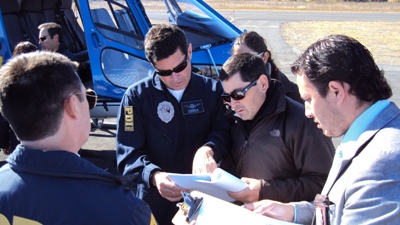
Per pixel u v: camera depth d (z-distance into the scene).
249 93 1.71
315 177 1.73
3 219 1.04
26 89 1.03
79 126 1.14
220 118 2.10
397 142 1.03
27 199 1.03
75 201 1.02
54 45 4.37
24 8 4.75
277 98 1.73
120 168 2.02
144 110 2.04
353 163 1.11
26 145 1.10
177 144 2.07
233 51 2.59
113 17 4.13
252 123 1.83
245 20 20.66
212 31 4.18
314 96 1.20
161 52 1.88
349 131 1.17
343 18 22.45
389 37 14.48
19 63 1.09
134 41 4.11
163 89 2.04
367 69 1.13
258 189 1.72
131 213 1.07
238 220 1.35
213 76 4.08
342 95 1.15
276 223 1.32
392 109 1.13
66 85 1.08
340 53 1.14
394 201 0.98
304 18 22.27
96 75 4.11
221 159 2.02
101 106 4.25
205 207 1.42
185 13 4.27
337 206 1.12
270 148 1.78
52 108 1.05
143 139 2.05
